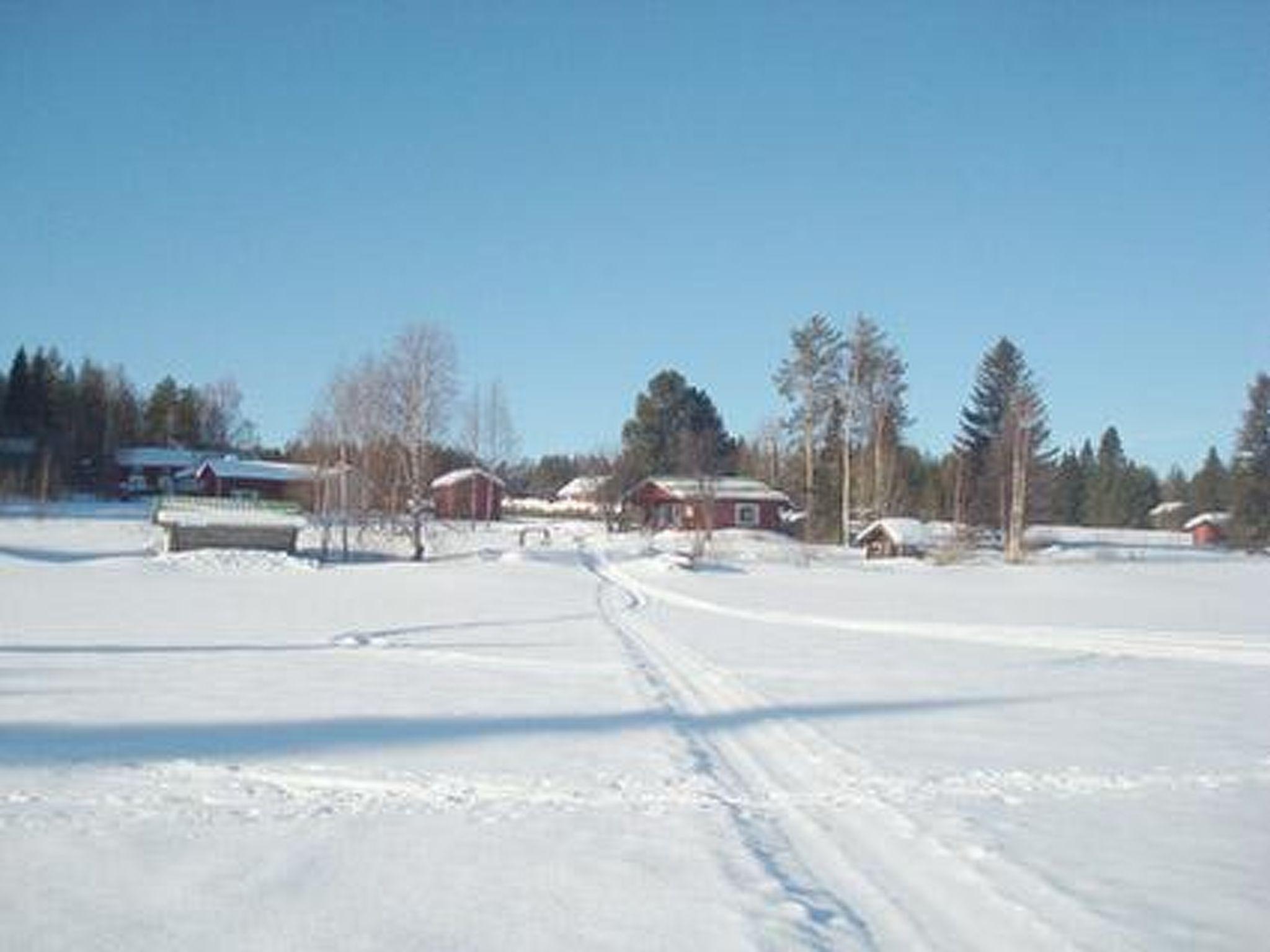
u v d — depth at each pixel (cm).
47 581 3828
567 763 1154
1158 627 3234
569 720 1422
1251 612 3859
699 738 1345
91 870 757
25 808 905
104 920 668
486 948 644
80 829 850
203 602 3212
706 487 7344
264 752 1153
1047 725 1516
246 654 2045
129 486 10362
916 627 3119
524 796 1009
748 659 2223
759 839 895
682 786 1065
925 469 9350
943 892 777
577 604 3581
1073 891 792
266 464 10019
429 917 691
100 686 1584
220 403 13700
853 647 2536
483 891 743
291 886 739
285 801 955
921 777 1153
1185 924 733
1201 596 4475
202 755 1127
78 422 10888
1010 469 7756
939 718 1544
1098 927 721
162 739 1205
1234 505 8888
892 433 7900
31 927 654
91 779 1006
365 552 5850
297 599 3425
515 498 11875
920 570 5459
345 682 1695
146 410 12744
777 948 659
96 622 2584
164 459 10512
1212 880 830
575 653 2223
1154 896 789
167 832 852
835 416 7738
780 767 1193
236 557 4812
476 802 980
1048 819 996
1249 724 1577
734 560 5812
